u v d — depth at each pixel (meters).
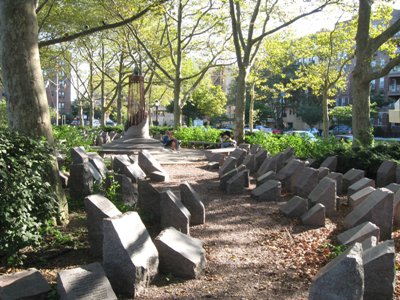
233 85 65.81
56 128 21.50
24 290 4.26
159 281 5.25
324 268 4.11
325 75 28.16
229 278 5.47
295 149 16.98
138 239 5.16
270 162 13.53
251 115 37.44
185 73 38.03
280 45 28.31
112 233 4.86
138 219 5.48
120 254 4.81
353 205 8.83
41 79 7.64
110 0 18.89
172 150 22.66
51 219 7.03
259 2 22.16
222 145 21.72
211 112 57.69
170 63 36.88
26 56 7.40
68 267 5.67
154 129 34.88
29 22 7.40
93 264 4.61
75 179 9.21
